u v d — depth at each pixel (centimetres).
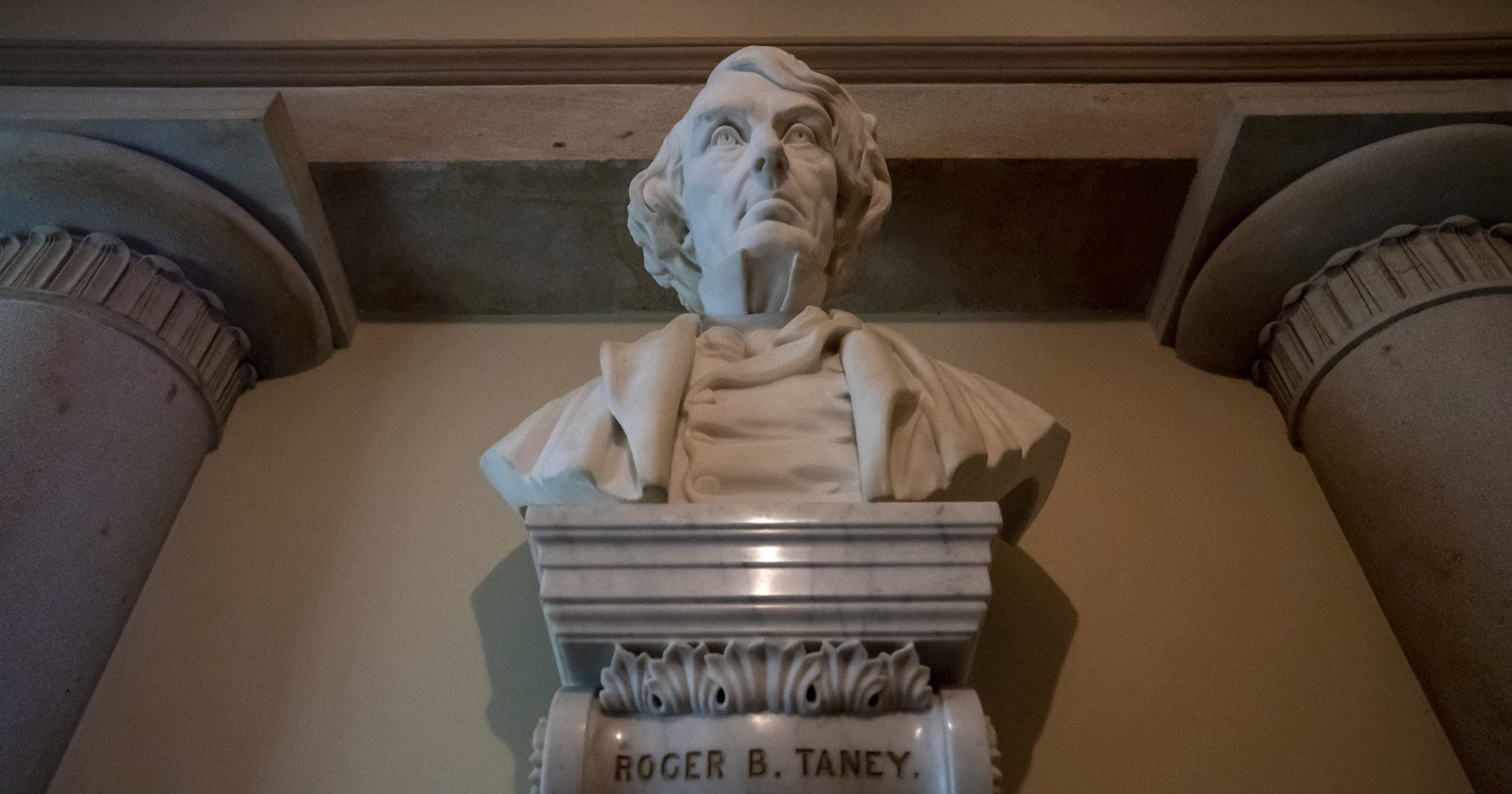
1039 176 347
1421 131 315
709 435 216
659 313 374
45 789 251
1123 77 371
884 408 211
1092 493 317
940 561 189
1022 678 274
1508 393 274
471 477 321
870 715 183
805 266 250
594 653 187
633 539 190
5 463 259
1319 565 302
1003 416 240
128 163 311
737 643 183
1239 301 339
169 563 296
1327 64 363
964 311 375
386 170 344
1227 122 331
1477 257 306
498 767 258
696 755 180
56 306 295
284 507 312
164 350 310
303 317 340
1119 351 362
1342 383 313
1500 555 257
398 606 289
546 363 357
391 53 376
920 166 346
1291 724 268
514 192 348
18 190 308
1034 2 406
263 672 275
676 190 278
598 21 400
